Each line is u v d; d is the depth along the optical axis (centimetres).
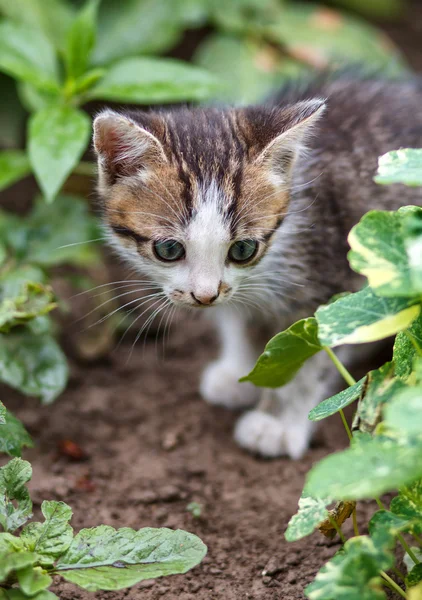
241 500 55
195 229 53
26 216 68
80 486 56
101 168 54
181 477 57
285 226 56
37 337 56
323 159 58
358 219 58
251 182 54
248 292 57
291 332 47
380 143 59
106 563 46
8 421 51
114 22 72
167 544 47
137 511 54
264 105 58
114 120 53
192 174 53
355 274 58
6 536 46
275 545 52
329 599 44
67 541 46
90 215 64
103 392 62
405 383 46
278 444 58
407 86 63
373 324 45
